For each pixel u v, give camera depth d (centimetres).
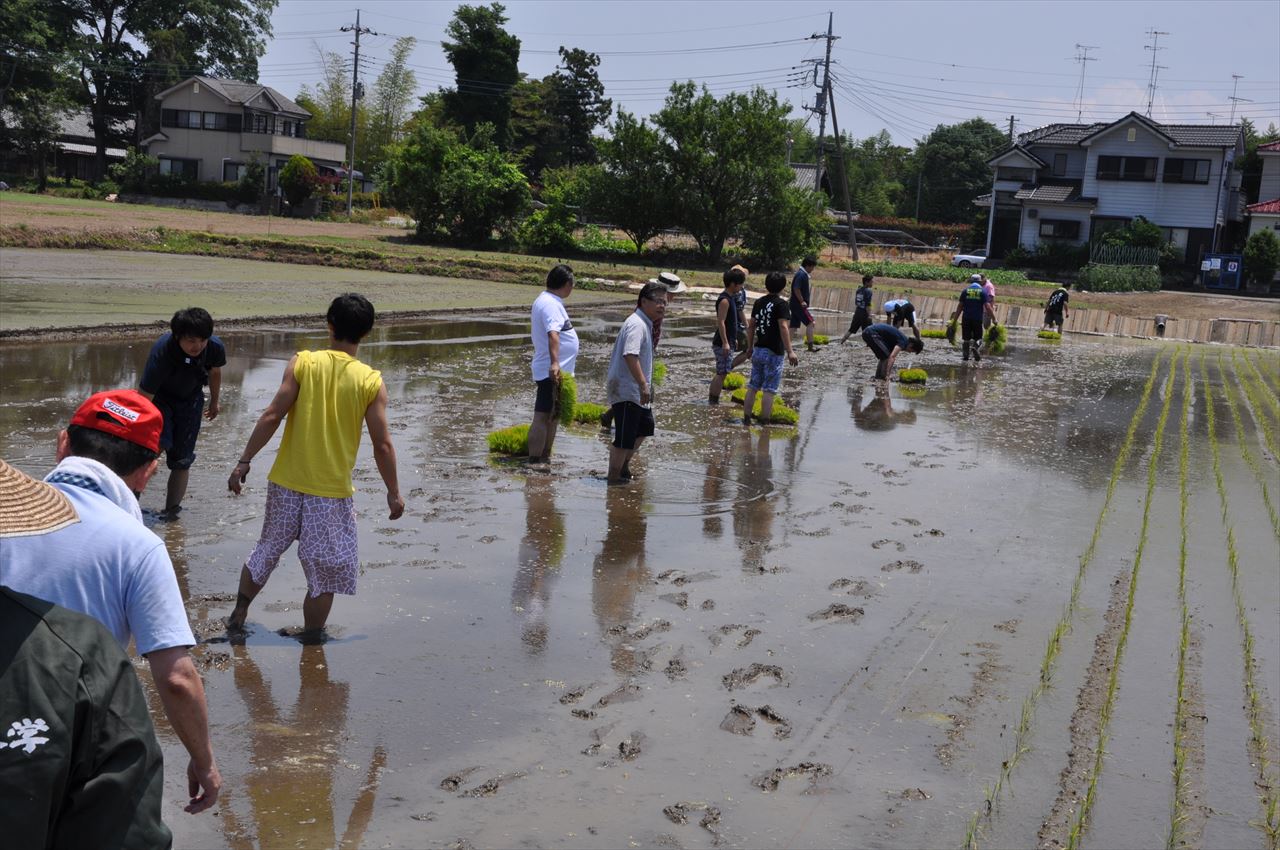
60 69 7331
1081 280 5231
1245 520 996
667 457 1144
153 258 3750
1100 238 5856
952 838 423
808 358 2205
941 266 6244
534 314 1054
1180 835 434
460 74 7675
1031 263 6016
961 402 1688
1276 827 443
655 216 5225
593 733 502
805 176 7238
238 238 4212
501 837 407
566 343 1070
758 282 4484
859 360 2205
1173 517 997
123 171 7050
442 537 803
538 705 529
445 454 1090
